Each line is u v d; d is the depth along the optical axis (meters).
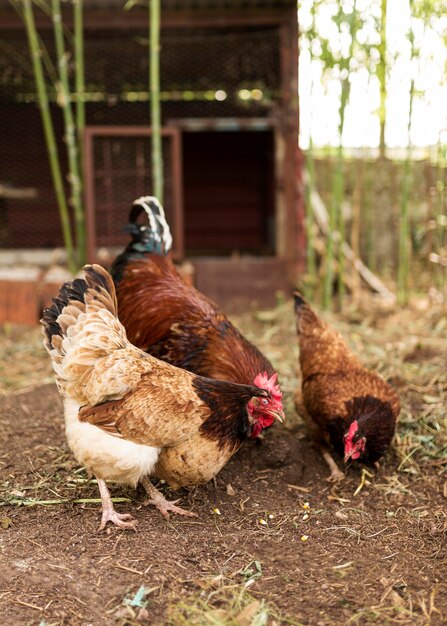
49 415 3.30
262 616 1.90
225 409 2.37
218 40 5.42
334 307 5.23
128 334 3.03
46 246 6.67
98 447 2.25
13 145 6.51
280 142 5.29
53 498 2.57
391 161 6.24
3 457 2.87
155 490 2.55
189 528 2.41
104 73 6.15
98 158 5.86
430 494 2.71
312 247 5.25
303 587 2.06
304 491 2.75
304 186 5.80
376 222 6.53
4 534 2.30
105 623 1.88
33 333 4.76
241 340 2.85
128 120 6.57
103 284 2.51
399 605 1.98
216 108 6.50
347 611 1.95
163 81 6.21
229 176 6.69
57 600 1.96
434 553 2.28
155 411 2.26
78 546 2.24
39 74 5.02
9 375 3.91
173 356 2.87
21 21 5.23
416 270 6.18
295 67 5.16
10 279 4.91
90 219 5.03
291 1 5.06
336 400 2.86
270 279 5.32
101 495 2.41
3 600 1.94
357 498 2.70
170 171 5.23
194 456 2.33
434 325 4.72
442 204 6.06
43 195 6.61
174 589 2.03
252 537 2.37
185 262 5.27
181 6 5.09
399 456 2.97
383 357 3.94
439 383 3.59
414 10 4.77
